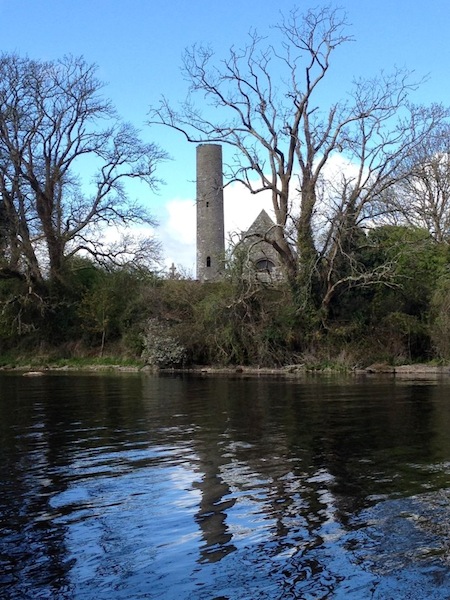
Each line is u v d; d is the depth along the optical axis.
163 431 14.81
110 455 12.14
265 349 39.16
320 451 12.17
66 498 9.24
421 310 40.66
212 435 14.17
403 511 8.38
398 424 15.21
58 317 50.50
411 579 6.43
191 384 28.30
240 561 6.91
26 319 50.25
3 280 50.50
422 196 48.62
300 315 39.25
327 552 7.09
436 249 43.84
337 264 39.16
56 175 49.44
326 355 38.69
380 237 41.41
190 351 41.47
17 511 8.66
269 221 48.94
